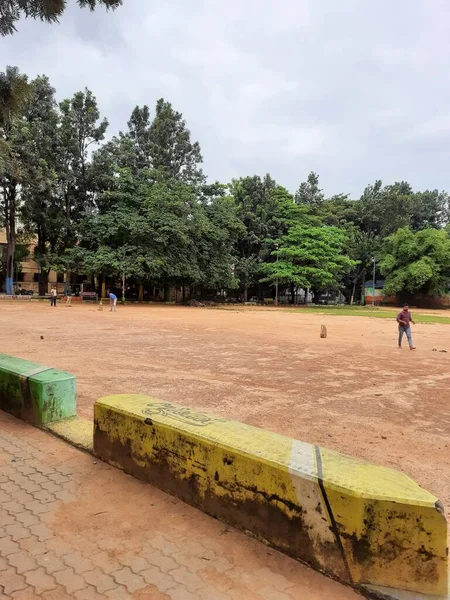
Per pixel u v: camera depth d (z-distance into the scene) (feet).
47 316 72.74
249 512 8.56
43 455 12.70
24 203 127.54
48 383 15.11
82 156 133.59
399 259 174.60
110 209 131.54
